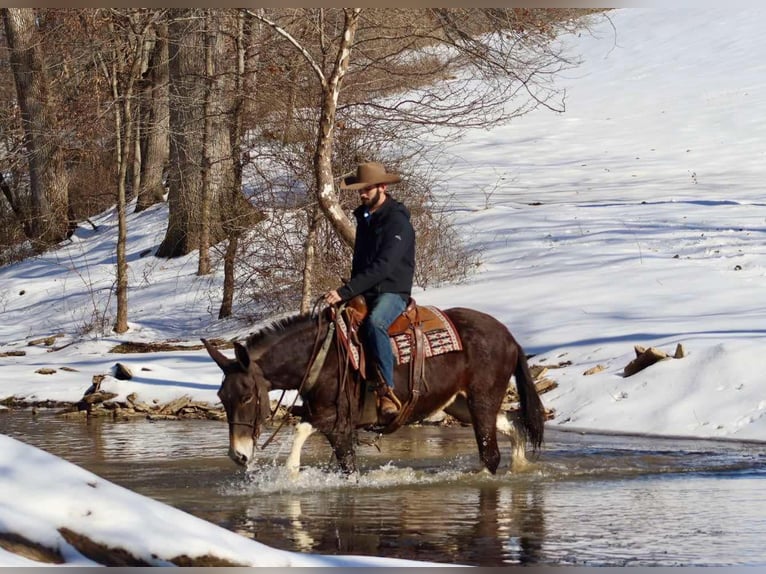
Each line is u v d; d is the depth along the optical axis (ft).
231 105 67.46
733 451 35.50
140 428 44.32
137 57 68.59
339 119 56.54
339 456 30.94
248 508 27.02
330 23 53.93
